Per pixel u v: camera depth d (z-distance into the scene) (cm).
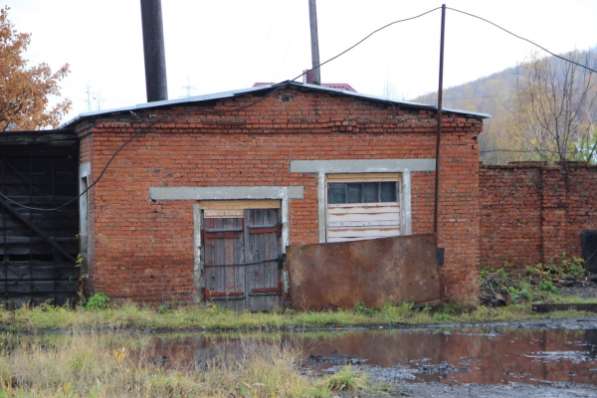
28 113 3466
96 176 1989
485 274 2525
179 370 1266
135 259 2000
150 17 2456
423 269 2062
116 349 1440
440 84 2075
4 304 2067
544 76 4559
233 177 2042
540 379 1295
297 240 2067
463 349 1574
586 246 2748
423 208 2114
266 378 1177
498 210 2706
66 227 2170
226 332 1764
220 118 2028
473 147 2128
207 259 2045
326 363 1412
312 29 3023
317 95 2070
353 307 2030
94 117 1977
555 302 2175
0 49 3441
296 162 2066
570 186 2750
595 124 4281
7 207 2125
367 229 2105
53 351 1323
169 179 2017
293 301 2022
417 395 1172
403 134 2105
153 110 2005
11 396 1043
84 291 2078
